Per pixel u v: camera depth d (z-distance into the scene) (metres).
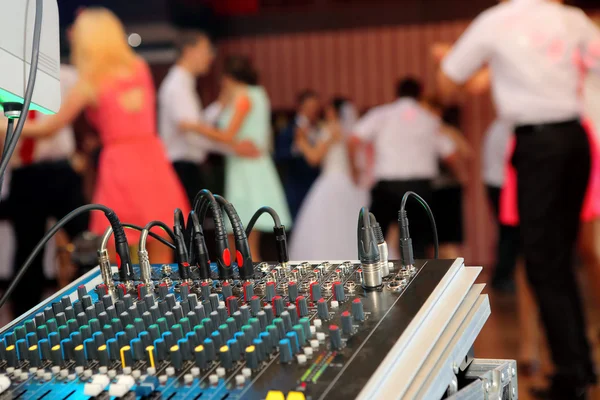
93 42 3.72
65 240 4.31
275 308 1.16
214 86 6.11
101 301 1.26
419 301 1.16
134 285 1.40
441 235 5.29
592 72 2.89
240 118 4.60
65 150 4.21
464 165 5.93
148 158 3.84
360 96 6.31
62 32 4.94
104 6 5.17
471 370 1.28
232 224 1.37
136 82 3.79
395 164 4.66
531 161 2.77
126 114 3.77
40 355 1.09
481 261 5.94
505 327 3.68
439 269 1.31
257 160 4.79
